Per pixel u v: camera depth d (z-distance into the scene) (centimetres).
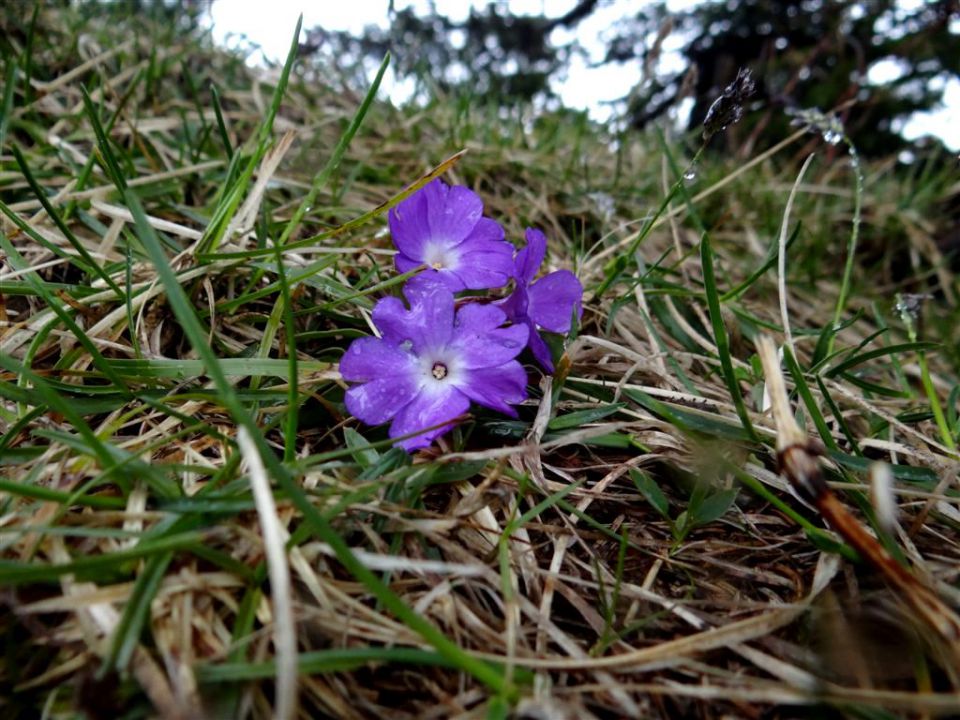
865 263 27
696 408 11
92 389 9
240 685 6
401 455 8
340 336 11
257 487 6
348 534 8
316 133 20
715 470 9
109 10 26
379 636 7
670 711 7
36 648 6
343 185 18
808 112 15
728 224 24
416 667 7
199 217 14
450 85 31
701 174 25
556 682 7
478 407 10
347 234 14
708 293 9
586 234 20
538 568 8
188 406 9
